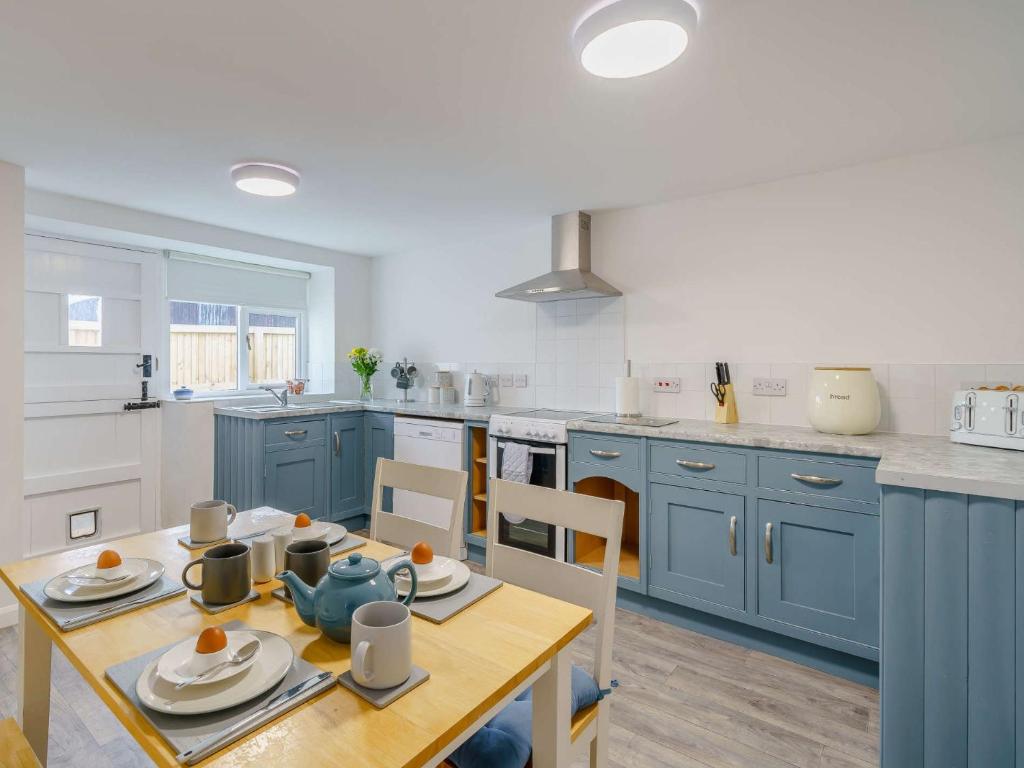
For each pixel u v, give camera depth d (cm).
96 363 352
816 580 228
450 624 107
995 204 237
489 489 158
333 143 243
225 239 389
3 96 201
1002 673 145
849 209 270
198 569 133
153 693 81
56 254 337
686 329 321
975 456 189
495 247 414
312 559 113
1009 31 160
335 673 89
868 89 195
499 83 192
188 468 370
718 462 252
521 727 120
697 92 197
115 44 168
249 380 448
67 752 176
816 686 220
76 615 108
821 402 251
